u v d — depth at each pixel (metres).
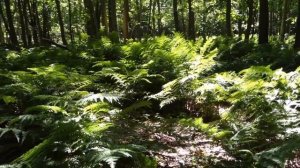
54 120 4.99
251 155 4.30
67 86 7.33
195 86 7.09
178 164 4.34
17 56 12.44
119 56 11.35
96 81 8.59
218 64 9.64
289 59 10.09
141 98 7.43
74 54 11.55
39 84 7.21
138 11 35.22
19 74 7.60
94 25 24.98
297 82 6.35
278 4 27.83
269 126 4.68
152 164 3.99
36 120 5.17
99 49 11.92
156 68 8.41
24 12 27.36
